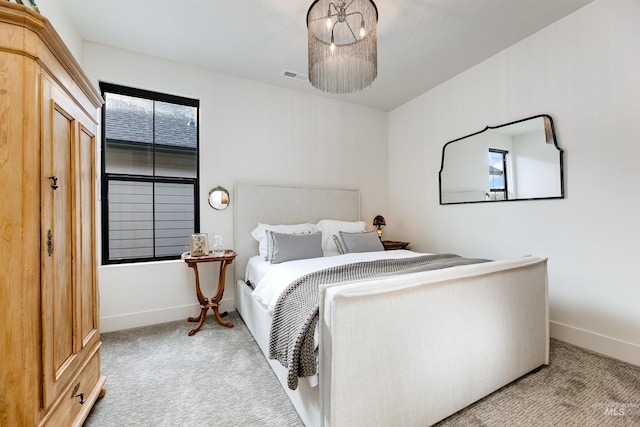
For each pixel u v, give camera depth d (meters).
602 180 2.08
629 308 1.96
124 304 2.60
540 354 1.85
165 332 2.51
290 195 3.37
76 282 1.32
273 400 1.58
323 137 3.70
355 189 3.93
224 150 3.09
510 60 2.65
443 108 3.35
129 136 2.77
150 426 1.39
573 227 2.24
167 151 2.93
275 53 2.73
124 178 2.74
